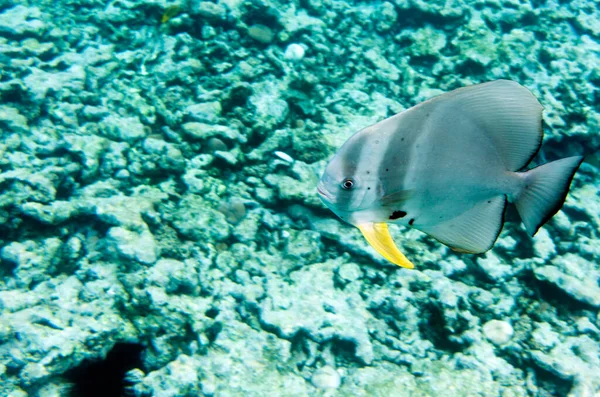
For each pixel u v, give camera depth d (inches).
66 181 77.4
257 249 75.3
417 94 107.1
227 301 65.9
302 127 93.9
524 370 64.5
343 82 109.5
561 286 71.1
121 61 102.8
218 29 107.7
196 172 80.7
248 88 93.8
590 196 90.1
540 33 129.1
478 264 75.6
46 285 64.9
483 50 112.1
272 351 60.6
